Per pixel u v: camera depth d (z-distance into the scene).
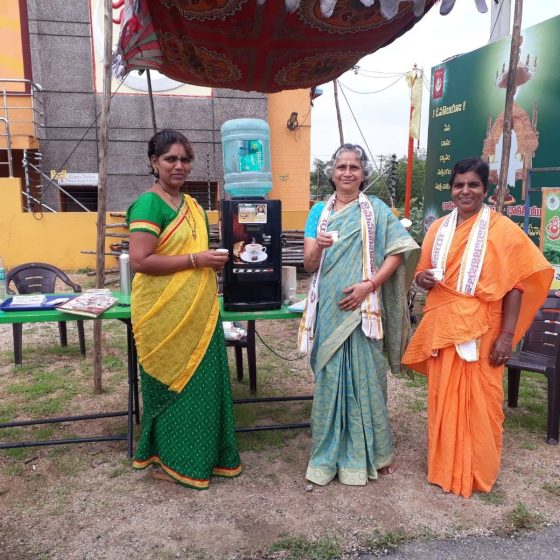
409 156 9.09
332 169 3.10
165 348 2.88
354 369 3.01
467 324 2.89
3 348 5.84
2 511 2.78
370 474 3.09
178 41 4.45
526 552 2.47
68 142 11.91
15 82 11.29
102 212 4.26
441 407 2.99
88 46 11.70
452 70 7.71
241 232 3.29
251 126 3.58
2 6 11.16
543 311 4.03
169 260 2.81
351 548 2.49
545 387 4.75
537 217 6.09
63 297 3.64
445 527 2.65
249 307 3.36
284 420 3.97
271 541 2.53
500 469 3.24
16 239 10.98
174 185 2.90
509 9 6.93
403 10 3.97
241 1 3.81
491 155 6.94
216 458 3.07
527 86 6.23
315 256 2.96
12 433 3.71
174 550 2.47
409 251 2.99
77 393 4.46
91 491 2.98
